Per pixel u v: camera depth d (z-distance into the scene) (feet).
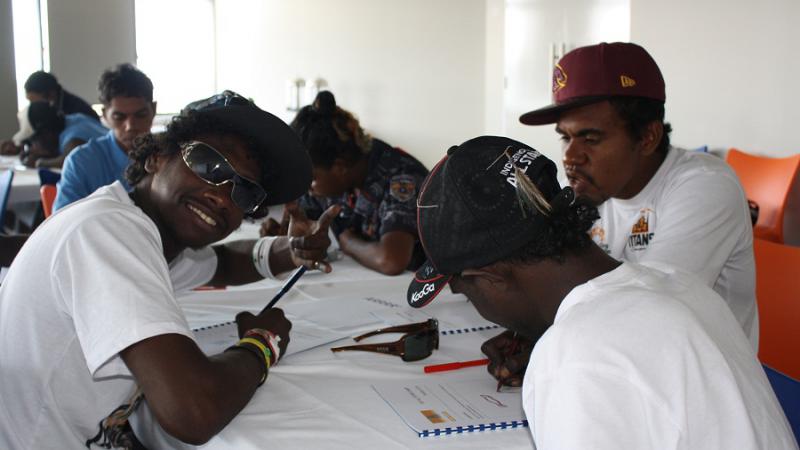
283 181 4.38
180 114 4.06
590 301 2.49
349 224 7.73
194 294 5.92
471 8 25.34
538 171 2.75
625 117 4.60
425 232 2.83
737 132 14.76
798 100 13.43
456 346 4.53
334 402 3.59
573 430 2.22
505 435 3.21
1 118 20.94
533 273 2.73
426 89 26.40
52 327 3.43
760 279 5.31
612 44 4.64
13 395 3.51
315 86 27.58
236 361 3.55
